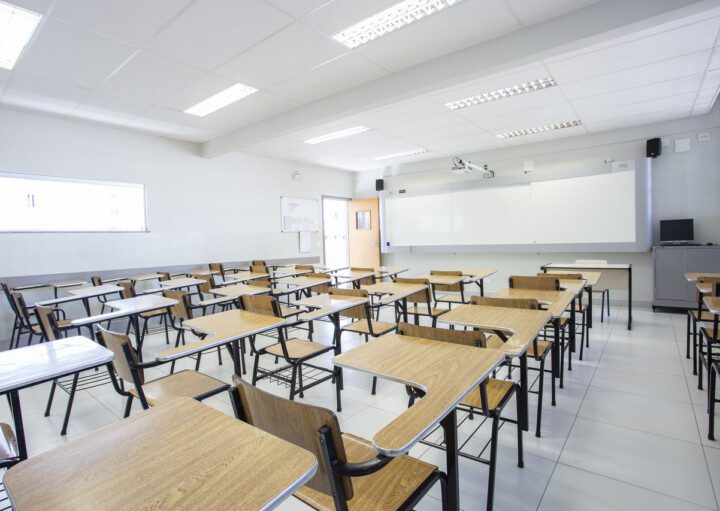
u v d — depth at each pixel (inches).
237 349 98.0
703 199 210.5
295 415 39.7
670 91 168.6
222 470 33.2
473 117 201.0
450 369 55.9
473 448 84.9
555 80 154.1
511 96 171.9
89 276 200.4
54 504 29.8
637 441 85.7
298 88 158.4
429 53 130.5
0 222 176.4
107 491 31.0
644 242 222.2
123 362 73.2
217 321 95.2
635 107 190.7
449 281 173.6
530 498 68.5
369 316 121.9
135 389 79.5
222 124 205.8
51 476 33.2
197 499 29.7
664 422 93.3
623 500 67.3
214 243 255.9
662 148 218.8
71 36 113.7
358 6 102.0
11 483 32.5
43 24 107.3
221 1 98.4
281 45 122.0
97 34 113.0
